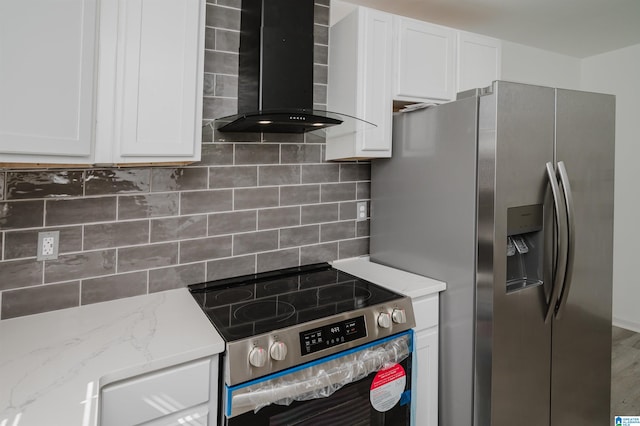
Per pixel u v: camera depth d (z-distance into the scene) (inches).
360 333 55.6
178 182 65.9
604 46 127.0
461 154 65.4
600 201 73.7
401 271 77.8
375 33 72.9
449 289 68.5
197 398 45.9
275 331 49.3
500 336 62.0
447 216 68.4
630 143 131.5
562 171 65.8
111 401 40.6
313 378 51.3
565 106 67.8
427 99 79.9
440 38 80.7
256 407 47.1
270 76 62.0
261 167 74.2
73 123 44.2
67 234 57.2
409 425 62.4
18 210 53.6
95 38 46.0
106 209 59.9
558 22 103.6
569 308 70.5
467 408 65.4
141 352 44.0
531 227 65.6
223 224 70.6
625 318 135.3
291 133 77.1
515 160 61.9
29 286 54.9
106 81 47.8
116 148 48.9
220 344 46.2
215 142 68.9
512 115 61.2
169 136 52.9
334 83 78.6
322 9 79.9
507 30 109.0
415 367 63.1
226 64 69.0
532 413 66.8
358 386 56.0
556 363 69.5
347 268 80.4
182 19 53.1
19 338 47.9
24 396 35.9
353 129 72.1
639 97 128.1
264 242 75.3
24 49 39.4
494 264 60.7
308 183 80.2
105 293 60.6
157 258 64.6
